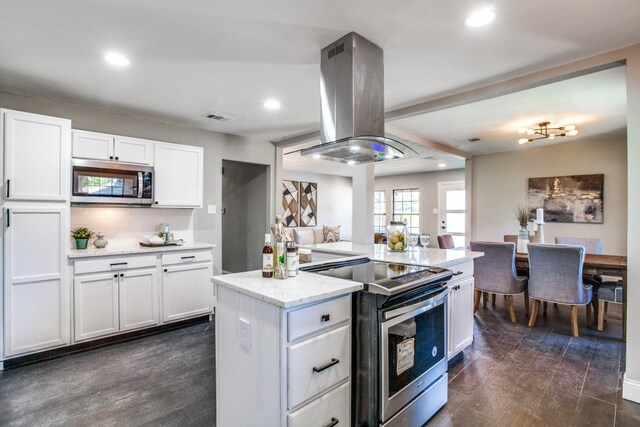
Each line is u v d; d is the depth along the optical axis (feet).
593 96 10.50
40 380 7.97
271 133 15.05
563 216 17.56
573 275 10.80
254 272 6.54
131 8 5.82
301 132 14.89
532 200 18.61
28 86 9.32
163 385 7.79
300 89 9.74
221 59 7.82
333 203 33.53
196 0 5.61
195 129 13.97
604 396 7.39
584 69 7.77
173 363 8.89
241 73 8.61
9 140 8.42
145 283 10.73
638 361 7.11
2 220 8.35
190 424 6.39
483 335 10.98
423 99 10.36
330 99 7.27
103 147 10.50
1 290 8.37
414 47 7.22
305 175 30.89
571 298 10.91
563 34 6.68
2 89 9.50
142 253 10.64
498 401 7.22
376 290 5.39
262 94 10.13
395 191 31.17
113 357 9.22
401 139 15.29
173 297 11.35
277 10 5.90
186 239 13.62
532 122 13.50
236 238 19.12
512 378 8.19
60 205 9.19
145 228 12.57
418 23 6.30
